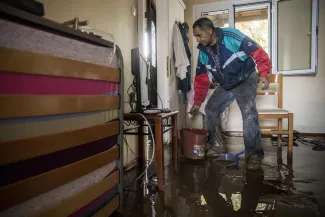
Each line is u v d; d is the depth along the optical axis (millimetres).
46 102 752
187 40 3318
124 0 2023
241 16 4391
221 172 1876
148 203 1320
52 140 777
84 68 917
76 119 900
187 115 3525
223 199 1354
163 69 2754
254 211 1194
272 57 3600
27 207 707
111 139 1127
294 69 3490
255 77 2031
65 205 833
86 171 929
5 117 635
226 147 2828
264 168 1960
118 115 1177
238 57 2023
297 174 1781
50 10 1195
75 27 1011
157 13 2783
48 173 762
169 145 2914
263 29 4895
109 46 1093
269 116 2352
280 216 1136
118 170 1172
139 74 1678
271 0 3607
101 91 1044
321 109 3443
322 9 3373
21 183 677
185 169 1980
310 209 1203
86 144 950
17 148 667
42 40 750
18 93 675
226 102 2365
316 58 3340
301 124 3527
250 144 1982
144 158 2268
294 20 3461
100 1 1655
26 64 688
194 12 3896
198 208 1246
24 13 670
